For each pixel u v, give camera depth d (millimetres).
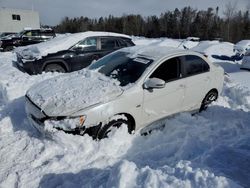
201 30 66250
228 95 7223
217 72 5785
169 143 4172
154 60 4719
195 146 4031
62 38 9375
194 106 5387
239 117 5367
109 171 3311
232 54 19031
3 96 6770
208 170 3066
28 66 8469
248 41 21297
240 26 52250
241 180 2955
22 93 6609
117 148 4016
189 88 5098
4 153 3922
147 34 78750
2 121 4820
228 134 4523
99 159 3717
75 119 3748
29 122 4590
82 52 8906
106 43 9328
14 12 47188
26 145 4121
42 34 19828
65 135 3760
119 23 83625
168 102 4773
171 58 4902
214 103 5867
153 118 4637
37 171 3516
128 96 4180
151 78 4430
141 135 4570
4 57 14234
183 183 2631
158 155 3920
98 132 3996
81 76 4891
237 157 3492
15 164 3678
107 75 4805
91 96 4027
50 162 3621
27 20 48594
